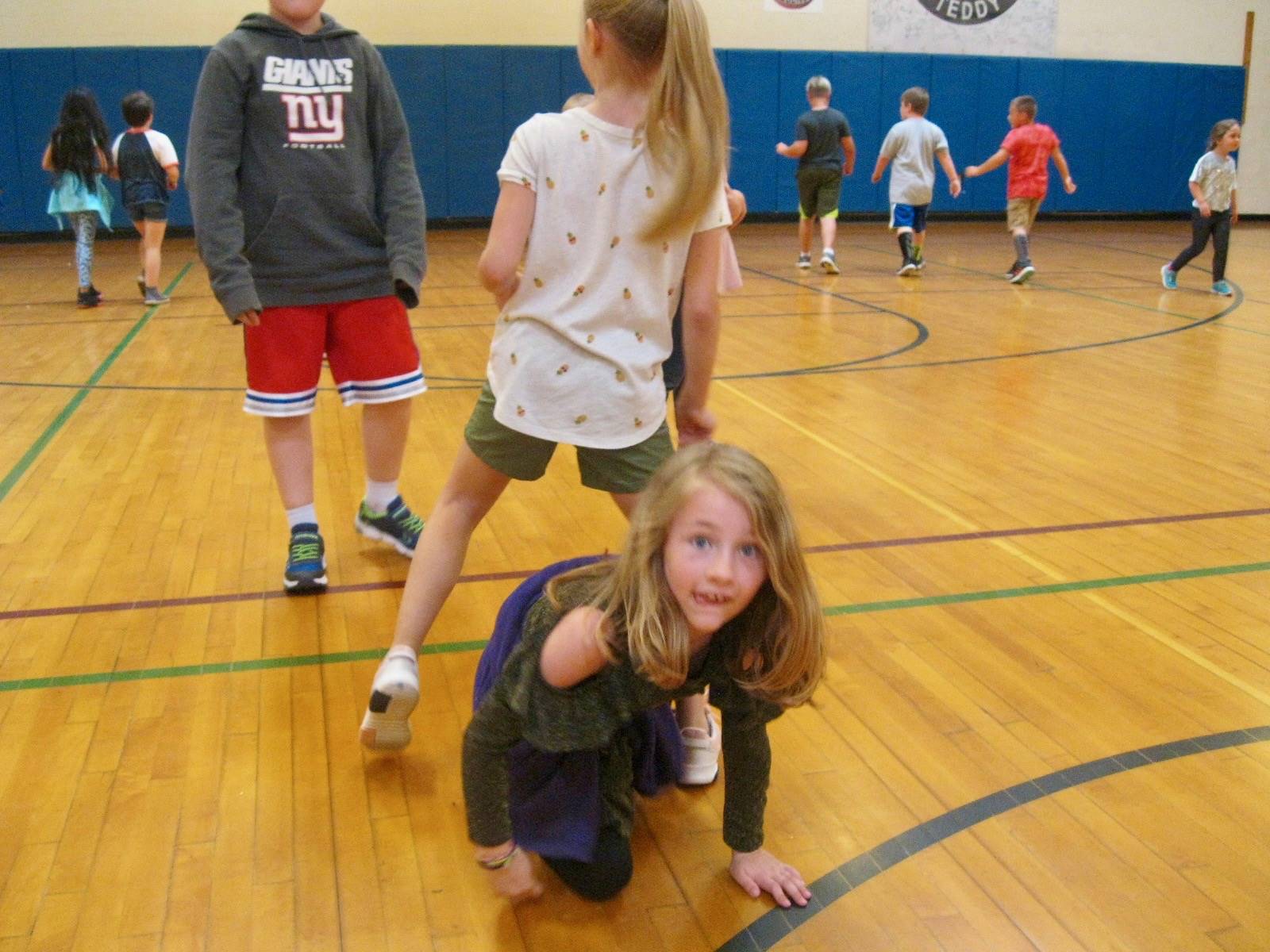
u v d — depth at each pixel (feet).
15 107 40.14
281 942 5.82
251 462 14.06
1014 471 13.87
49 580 10.32
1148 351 21.39
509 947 5.84
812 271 33.86
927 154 31.86
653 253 6.72
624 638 5.33
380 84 9.57
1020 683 8.55
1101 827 6.82
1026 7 48.62
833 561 10.91
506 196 6.58
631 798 6.47
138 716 7.98
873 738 7.80
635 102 6.55
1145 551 11.20
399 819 6.88
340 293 9.68
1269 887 6.30
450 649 9.07
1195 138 51.67
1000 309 26.66
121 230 42.93
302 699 8.26
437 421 16.15
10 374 19.11
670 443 7.36
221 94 8.93
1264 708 8.22
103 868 6.34
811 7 46.78
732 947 5.86
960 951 5.82
